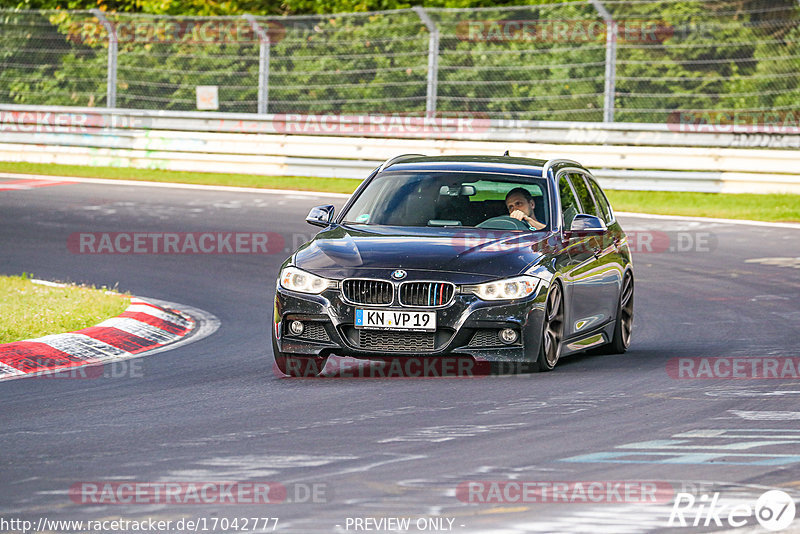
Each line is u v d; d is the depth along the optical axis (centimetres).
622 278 3909
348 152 9156
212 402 2906
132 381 3241
